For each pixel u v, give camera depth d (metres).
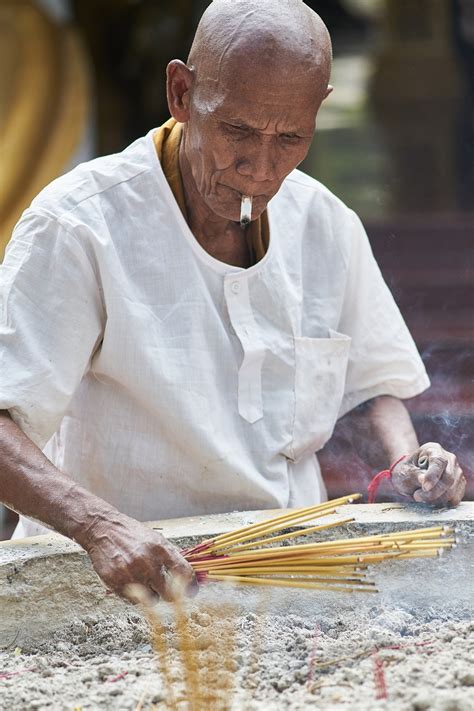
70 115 15.88
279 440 5.62
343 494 9.84
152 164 5.45
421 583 5.37
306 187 5.92
